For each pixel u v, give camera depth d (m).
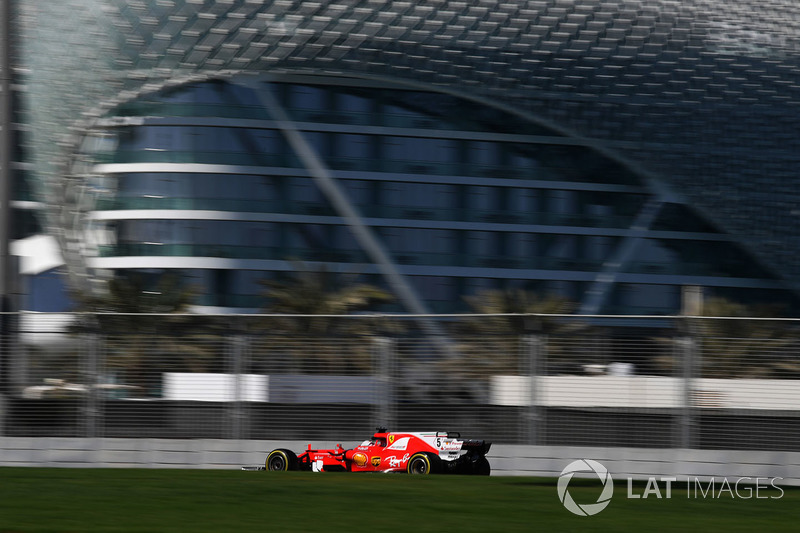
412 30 54.19
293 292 53.56
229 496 13.59
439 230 57.41
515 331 19.59
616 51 56.62
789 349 18.67
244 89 56.59
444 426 19.73
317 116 57.03
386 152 57.59
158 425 19.98
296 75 56.44
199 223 55.25
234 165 55.94
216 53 54.38
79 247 57.41
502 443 19.41
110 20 53.59
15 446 19.80
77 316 20.14
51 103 56.16
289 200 56.03
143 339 20.16
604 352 19.23
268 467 19.70
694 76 57.81
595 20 55.81
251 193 55.81
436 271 56.78
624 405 19.02
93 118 55.84
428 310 56.34
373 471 19.53
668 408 18.86
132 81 54.72
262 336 20.17
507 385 19.55
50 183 58.38
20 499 12.98
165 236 55.38
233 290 54.62
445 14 54.38
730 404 18.70
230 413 20.05
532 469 19.14
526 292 57.75
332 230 56.34
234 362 20.12
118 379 20.06
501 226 58.34
